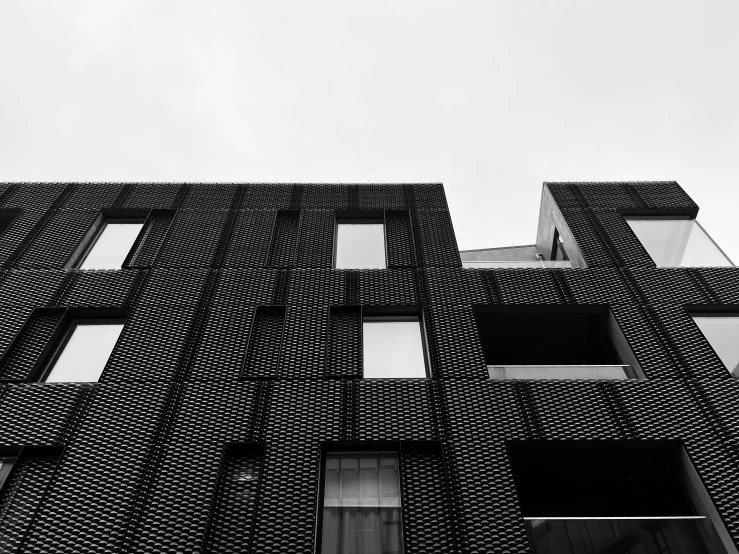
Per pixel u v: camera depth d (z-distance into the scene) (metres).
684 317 10.28
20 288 10.62
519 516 6.96
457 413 8.33
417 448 7.89
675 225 12.98
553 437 7.98
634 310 10.48
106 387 8.63
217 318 10.06
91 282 10.88
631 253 12.01
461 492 7.23
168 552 6.46
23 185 13.83
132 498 7.04
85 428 7.95
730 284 11.01
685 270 11.48
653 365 9.32
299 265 11.58
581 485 8.66
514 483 7.34
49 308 10.23
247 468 7.59
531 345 11.31
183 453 7.62
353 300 10.61
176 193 13.91
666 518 7.25
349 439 7.87
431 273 11.43
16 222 12.45
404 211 13.60
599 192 14.07
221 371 8.95
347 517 7.20
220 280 11.02
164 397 8.47
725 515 7.07
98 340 9.86
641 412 8.41
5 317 9.95
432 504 7.14
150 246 12.12
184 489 7.16
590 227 12.80
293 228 12.90
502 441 7.93
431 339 9.74
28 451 7.72
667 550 6.93
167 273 11.20
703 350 9.58
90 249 12.09
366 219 13.49
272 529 6.73
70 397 8.45
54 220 12.60
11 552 6.47
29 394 8.48
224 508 7.03
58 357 9.49
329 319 10.19
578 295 10.84
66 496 7.06
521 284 11.15
